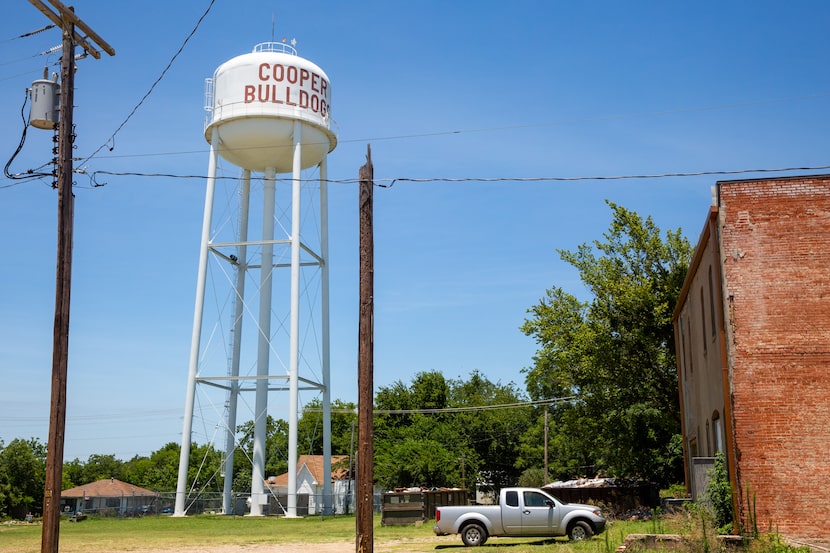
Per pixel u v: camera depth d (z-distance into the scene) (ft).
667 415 133.08
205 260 137.18
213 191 140.05
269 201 147.33
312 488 241.35
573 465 233.55
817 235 66.39
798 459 63.41
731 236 67.46
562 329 138.92
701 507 66.18
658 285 134.82
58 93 60.08
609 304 136.56
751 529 62.75
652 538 63.77
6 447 245.65
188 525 120.37
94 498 234.79
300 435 306.55
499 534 79.25
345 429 307.58
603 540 73.82
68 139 58.29
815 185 67.05
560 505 79.41
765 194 67.56
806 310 65.51
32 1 57.21
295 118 140.56
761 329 65.77
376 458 208.85
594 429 141.79
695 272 89.20
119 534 102.01
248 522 126.00
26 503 240.32
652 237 135.74
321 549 80.07
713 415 78.02
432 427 237.04
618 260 138.92
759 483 63.52
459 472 223.71
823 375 64.34
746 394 64.95
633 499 129.18
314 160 148.66
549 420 241.35
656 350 132.46
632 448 136.36
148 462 386.73
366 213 54.65
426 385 265.34
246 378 136.15
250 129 139.74
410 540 88.12
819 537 62.03
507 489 80.48
